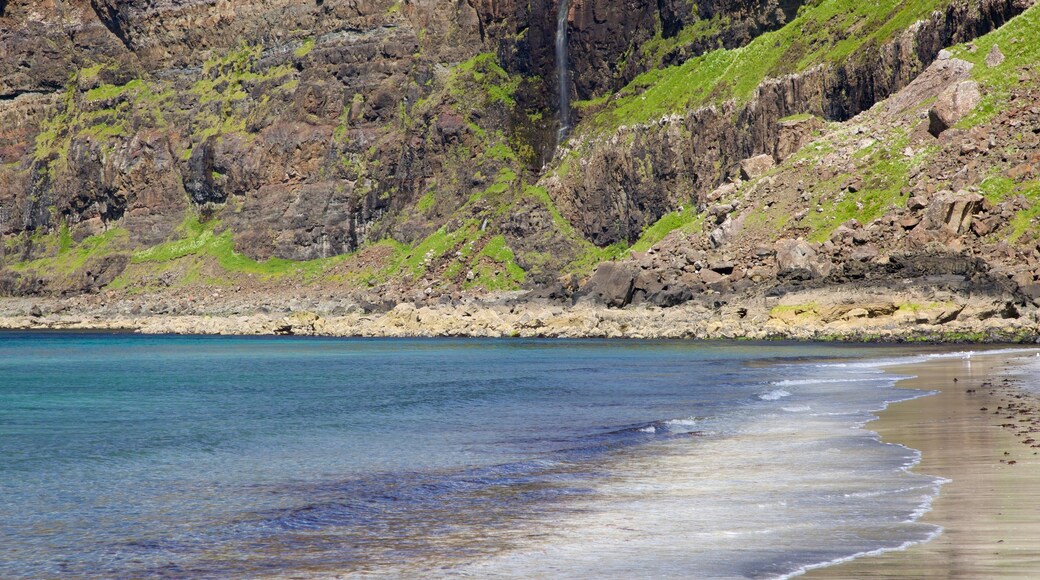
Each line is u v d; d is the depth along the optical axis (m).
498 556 15.74
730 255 122.12
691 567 14.42
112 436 34.94
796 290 106.12
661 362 73.38
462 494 21.50
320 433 34.88
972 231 105.19
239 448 31.02
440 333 137.00
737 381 52.66
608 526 17.61
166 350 114.94
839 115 143.88
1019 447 24.47
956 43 134.62
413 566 15.33
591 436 31.70
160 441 33.16
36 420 41.38
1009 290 93.06
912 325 91.38
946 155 118.12
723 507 18.81
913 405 35.62
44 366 87.12
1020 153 113.12
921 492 19.14
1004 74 124.38
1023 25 129.25
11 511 20.73
